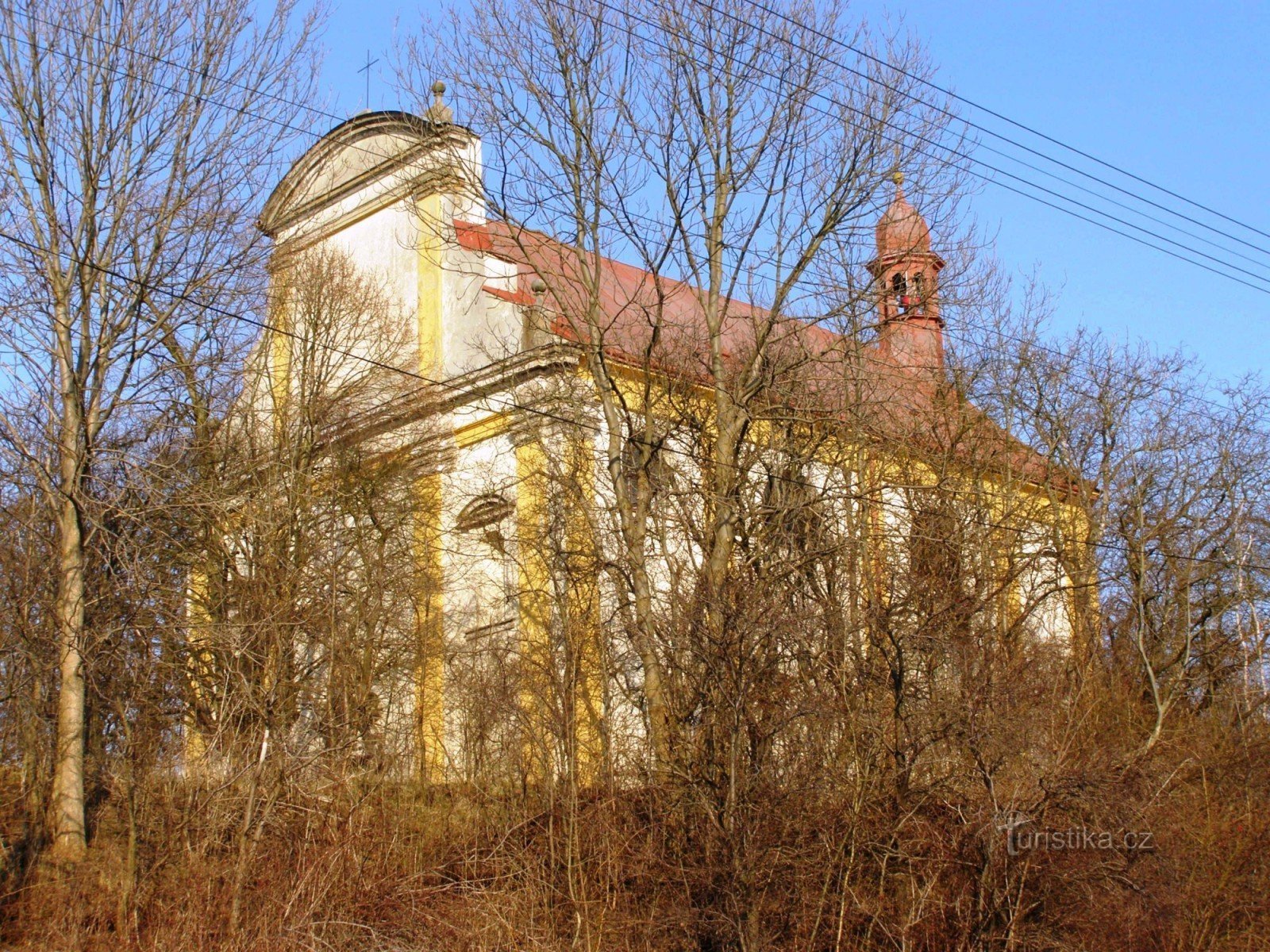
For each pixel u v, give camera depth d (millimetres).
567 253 21188
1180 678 22531
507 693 17922
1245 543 26047
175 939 13797
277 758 16344
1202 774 17391
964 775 14867
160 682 19125
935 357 22891
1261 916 15570
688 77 19359
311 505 22297
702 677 15500
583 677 17469
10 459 17938
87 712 18016
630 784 16156
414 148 23609
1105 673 20859
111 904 14859
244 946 13711
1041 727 15211
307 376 23328
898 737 15211
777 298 19797
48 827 16328
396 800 17703
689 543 18828
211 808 15898
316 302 23656
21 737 18969
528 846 16203
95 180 17500
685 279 19984
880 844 14562
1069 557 23359
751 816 14234
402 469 23625
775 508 18625
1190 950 15094
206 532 20172
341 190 26922
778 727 14648
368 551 22797
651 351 19531
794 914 14141
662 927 14258
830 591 17281
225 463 20953
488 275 21984
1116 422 27000
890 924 14211
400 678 21797
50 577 18625
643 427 21031
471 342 24000
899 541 20266
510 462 22750
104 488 17844
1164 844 15250
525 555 20953
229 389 20359
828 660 15641
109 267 17625
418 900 15188
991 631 17656
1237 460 27109
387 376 24172
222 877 14984
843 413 20984
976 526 21219
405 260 25578
